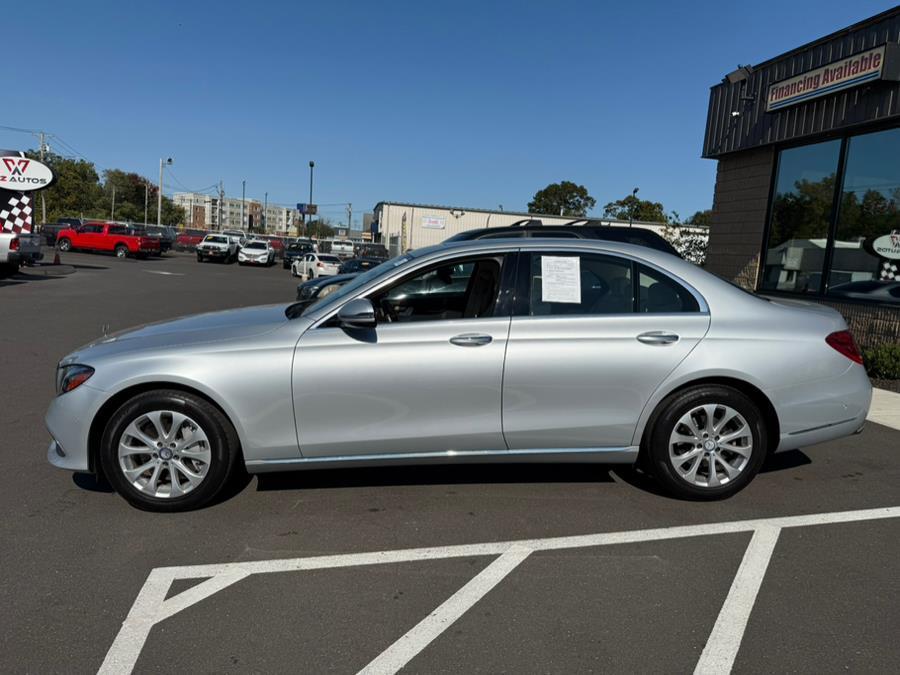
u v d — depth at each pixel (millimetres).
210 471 3816
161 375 3707
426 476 4539
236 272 30922
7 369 7695
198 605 2953
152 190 95625
